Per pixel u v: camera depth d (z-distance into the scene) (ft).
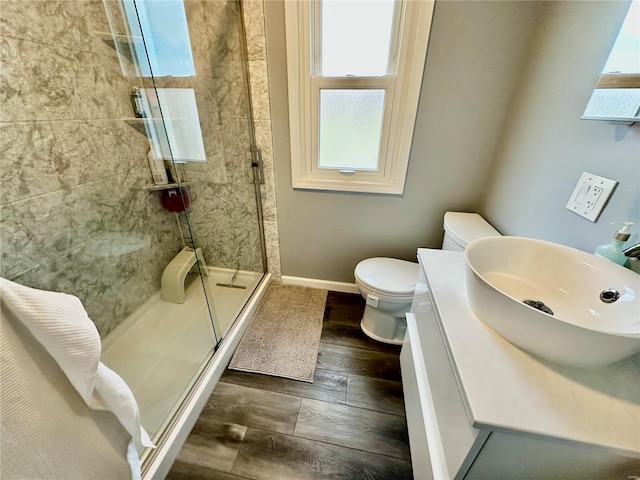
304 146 5.21
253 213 6.05
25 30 3.41
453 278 2.95
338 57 4.54
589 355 1.73
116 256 4.96
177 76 4.96
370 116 4.86
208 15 4.45
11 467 1.51
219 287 6.09
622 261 2.24
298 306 6.01
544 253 2.61
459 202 5.15
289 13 4.19
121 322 5.08
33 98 3.59
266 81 4.77
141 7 4.47
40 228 3.82
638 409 1.66
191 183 5.75
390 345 5.08
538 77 3.65
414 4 3.95
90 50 4.18
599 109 2.53
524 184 3.79
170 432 3.38
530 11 3.74
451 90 4.36
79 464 1.86
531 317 1.82
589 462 1.66
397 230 5.64
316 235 6.05
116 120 4.73
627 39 2.29
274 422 3.78
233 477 3.22
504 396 1.72
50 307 1.54
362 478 3.24
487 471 1.93
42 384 1.60
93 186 4.48
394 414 3.92
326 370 4.55
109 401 1.98
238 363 4.62
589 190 2.70
